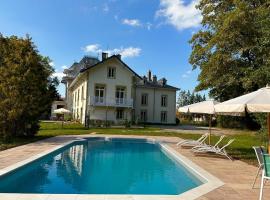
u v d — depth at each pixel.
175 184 8.99
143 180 9.52
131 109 43.38
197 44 34.44
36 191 7.71
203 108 14.37
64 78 62.09
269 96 8.23
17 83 16.55
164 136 24.33
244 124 41.31
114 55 41.94
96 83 41.66
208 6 33.59
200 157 12.66
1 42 17.84
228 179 8.39
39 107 18.31
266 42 21.52
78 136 21.52
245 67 30.12
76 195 6.24
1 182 8.02
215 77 31.22
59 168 10.98
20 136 19.06
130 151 16.84
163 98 52.84
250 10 28.55
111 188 8.42
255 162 11.84
